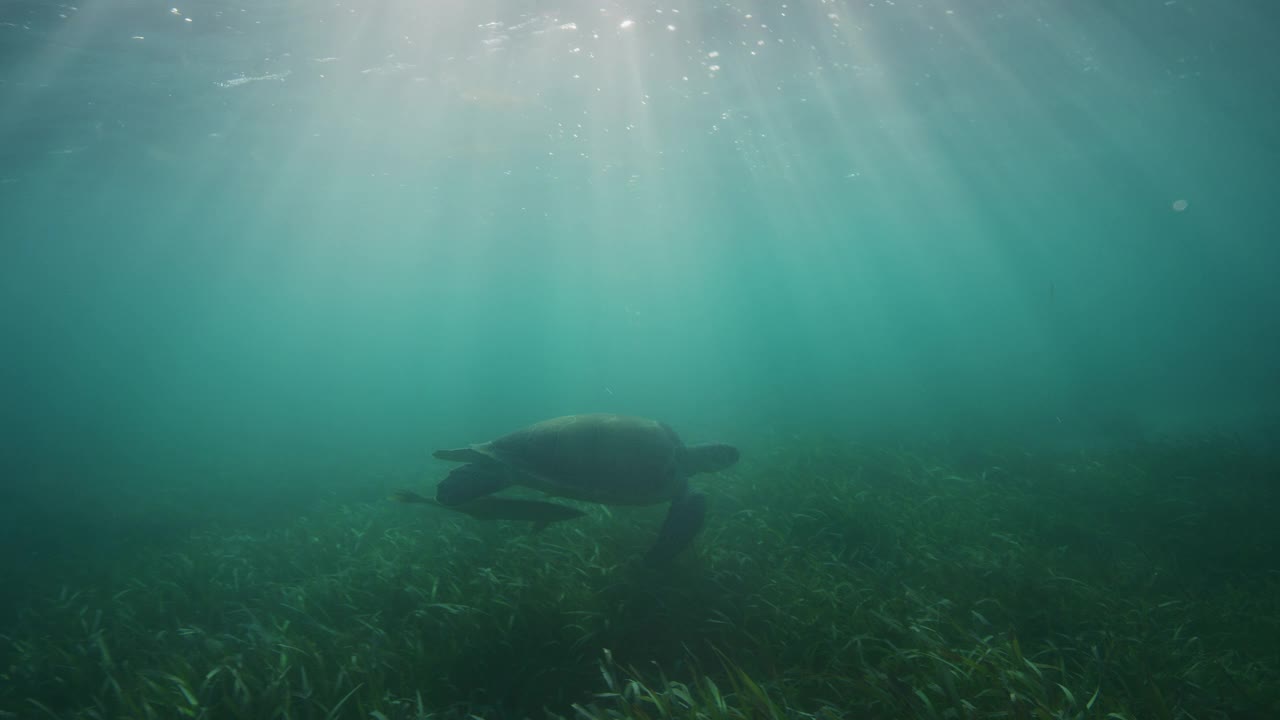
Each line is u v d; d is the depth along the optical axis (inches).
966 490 331.9
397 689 161.2
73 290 1966.0
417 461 672.4
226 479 641.6
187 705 155.2
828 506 279.0
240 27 482.6
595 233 1488.7
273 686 154.9
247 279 1979.6
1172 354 1486.2
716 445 284.4
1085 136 965.2
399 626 199.8
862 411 895.1
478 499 198.4
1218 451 382.9
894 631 171.5
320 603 224.7
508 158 887.1
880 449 448.5
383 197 1075.9
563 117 735.1
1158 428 637.9
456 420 1217.4
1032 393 978.7
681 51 563.2
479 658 171.0
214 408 2082.9
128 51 507.5
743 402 1223.5
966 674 140.6
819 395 1217.4
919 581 215.5
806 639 171.3
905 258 2442.2
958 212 1531.7
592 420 239.6
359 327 4638.3
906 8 507.2
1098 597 199.9
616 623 182.9
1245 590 216.4
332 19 482.3
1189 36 594.6
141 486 621.3
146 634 215.8
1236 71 710.5
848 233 1729.8
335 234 1373.0
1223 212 1969.7
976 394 991.6
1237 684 150.7
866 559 247.6
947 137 896.3
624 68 597.3
